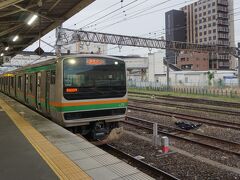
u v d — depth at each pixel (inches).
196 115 684.7
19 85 687.1
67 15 622.5
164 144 352.2
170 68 2805.1
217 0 3732.8
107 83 390.9
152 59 2844.5
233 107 820.6
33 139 286.8
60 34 1160.2
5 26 689.6
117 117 401.7
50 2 529.3
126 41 1550.2
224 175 285.0
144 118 645.3
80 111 368.2
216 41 3769.7
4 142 274.8
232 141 418.6
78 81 367.9
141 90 1859.0
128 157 335.3
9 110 519.2
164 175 275.7
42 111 455.5
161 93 1515.7
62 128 345.1
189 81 2466.8
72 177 185.6
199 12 3964.1
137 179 186.9
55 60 379.6
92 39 1417.3
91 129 390.9
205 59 3380.9
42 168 202.2
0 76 1301.7
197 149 377.4
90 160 223.1
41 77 452.8
